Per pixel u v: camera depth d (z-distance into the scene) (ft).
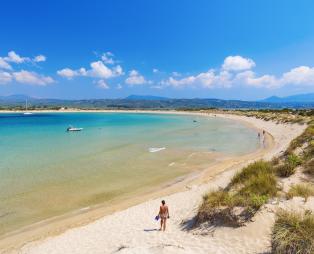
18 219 44.16
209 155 94.22
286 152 69.82
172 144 119.96
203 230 31.22
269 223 28.25
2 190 57.52
